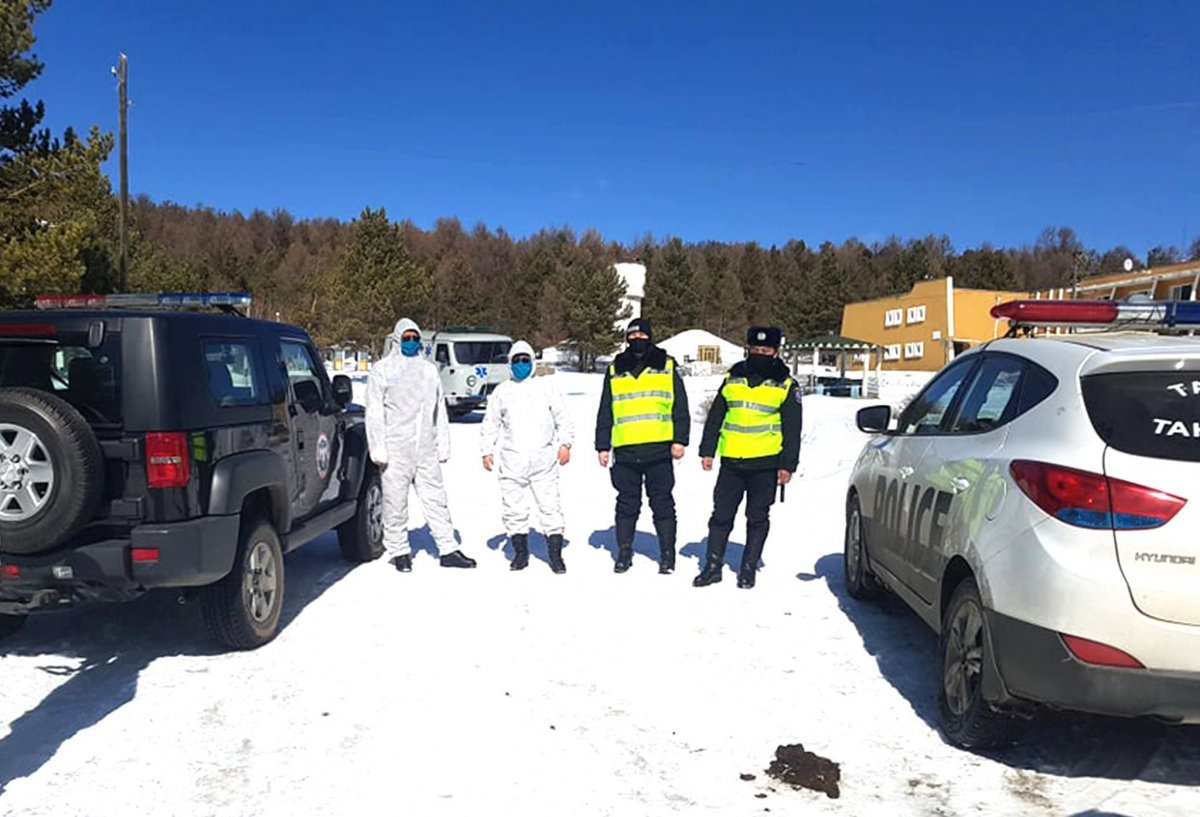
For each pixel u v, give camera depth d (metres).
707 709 4.05
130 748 3.60
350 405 7.09
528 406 6.52
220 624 4.63
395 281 44.25
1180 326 4.30
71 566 4.04
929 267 91.50
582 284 58.41
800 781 3.35
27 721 3.87
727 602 5.80
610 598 5.86
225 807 3.14
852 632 5.21
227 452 4.59
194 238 91.38
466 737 3.72
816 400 30.56
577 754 3.57
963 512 3.77
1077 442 3.17
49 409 3.88
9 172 16.08
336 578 6.37
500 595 5.91
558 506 6.59
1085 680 3.01
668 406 6.46
